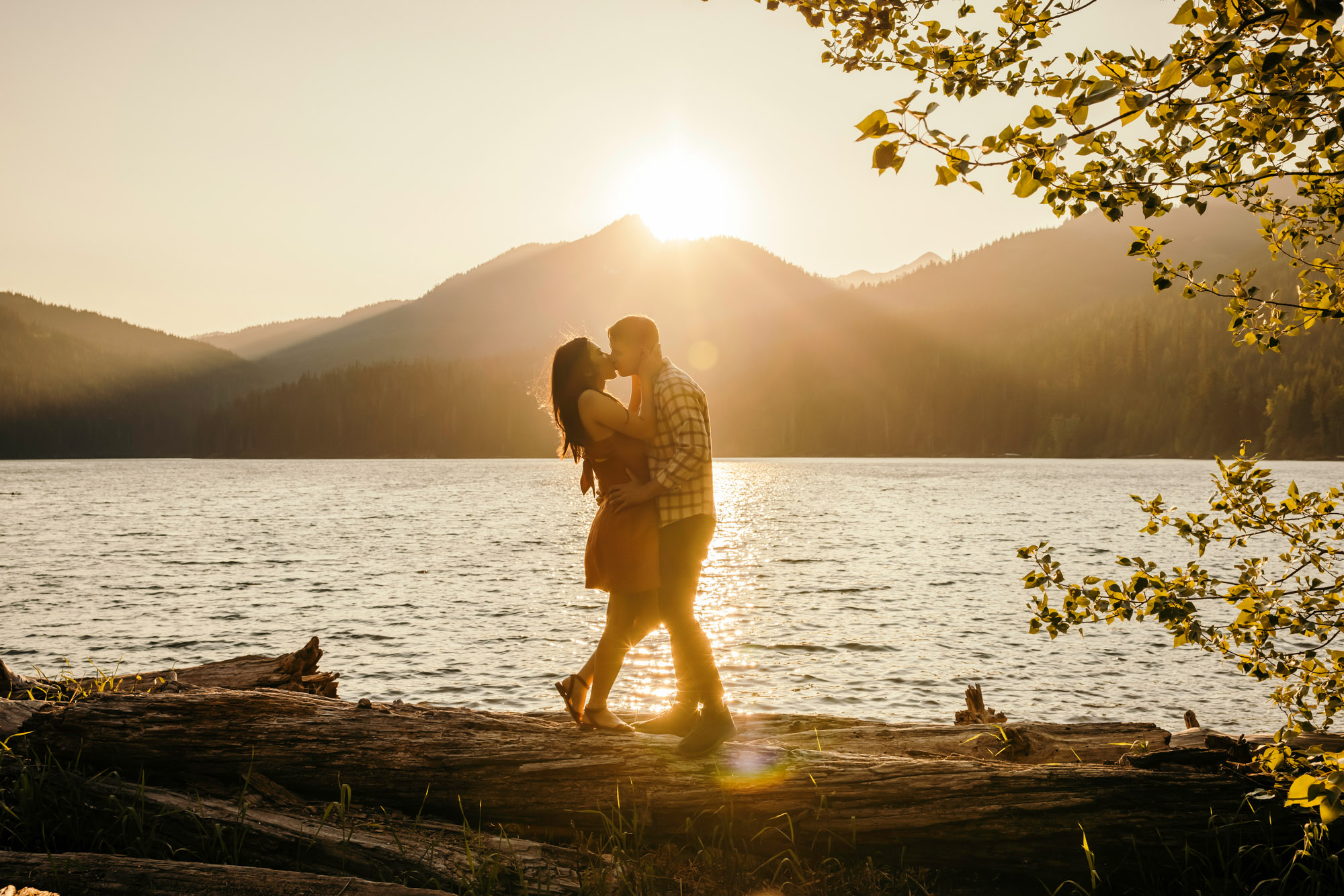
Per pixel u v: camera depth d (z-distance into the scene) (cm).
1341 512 371
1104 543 2842
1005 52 287
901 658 1319
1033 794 357
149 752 371
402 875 328
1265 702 1088
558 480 8762
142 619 1625
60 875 300
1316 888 327
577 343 391
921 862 365
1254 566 382
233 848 334
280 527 3641
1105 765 390
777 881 354
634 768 375
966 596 1872
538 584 2064
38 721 376
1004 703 1091
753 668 1257
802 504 4769
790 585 2036
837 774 372
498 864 334
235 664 545
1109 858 352
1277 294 359
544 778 374
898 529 3384
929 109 278
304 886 299
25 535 3244
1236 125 280
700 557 389
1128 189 286
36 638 1448
